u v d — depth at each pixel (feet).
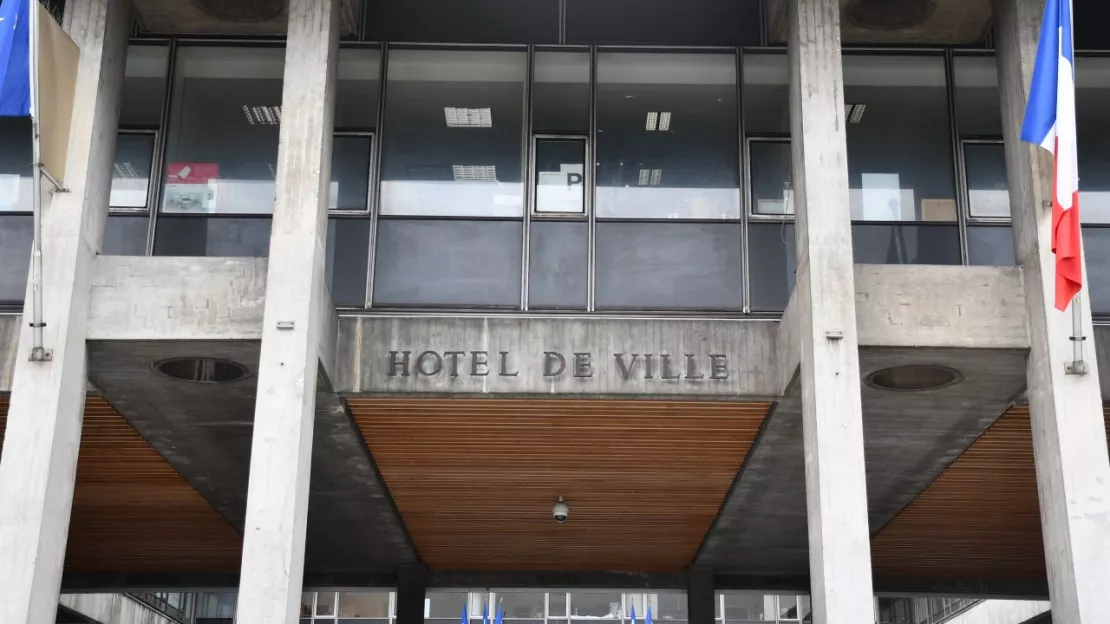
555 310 46.11
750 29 49.65
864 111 49.14
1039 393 40.47
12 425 38.65
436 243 46.93
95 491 57.11
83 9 42.70
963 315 41.52
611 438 49.01
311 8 43.04
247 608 36.55
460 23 49.62
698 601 69.21
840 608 36.94
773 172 47.98
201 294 41.39
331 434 48.16
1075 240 37.78
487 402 44.83
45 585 38.06
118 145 47.85
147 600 108.06
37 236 38.81
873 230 47.62
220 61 49.11
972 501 58.13
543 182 47.80
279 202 40.78
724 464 52.26
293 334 39.32
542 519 60.75
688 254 46.98
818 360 39.22
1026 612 92.38
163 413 47.34
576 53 49.44
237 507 59.47
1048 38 39.19
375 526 61.93
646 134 48.49
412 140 48.26
